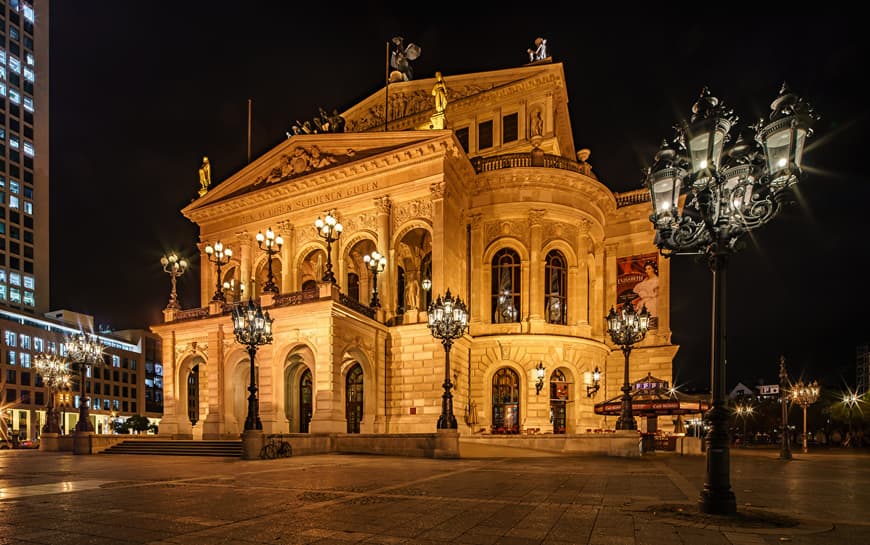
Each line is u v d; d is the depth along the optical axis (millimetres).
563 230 39375
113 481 14930
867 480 15125
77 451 30984
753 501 10766
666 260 42938
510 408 37094
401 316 36375
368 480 14625
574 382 37594
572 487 12992
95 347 35312
